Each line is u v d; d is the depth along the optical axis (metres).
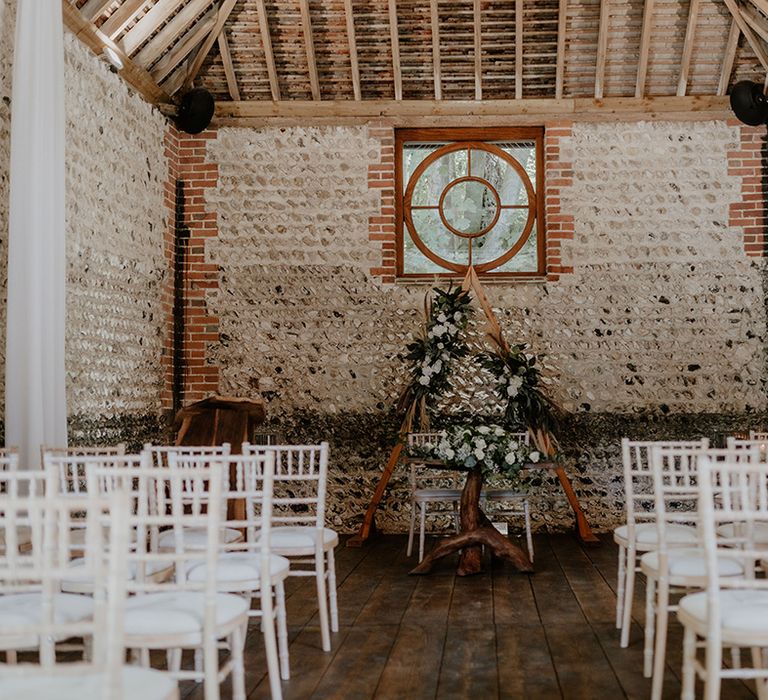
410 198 8.02
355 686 3.48
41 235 4.86
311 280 7.84
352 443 7.73
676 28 7.30
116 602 1.76
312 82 7.70
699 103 7.69
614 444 7.65
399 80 7.72
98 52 6.23
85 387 6.00
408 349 7.11
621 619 4.34
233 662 2.70
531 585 5.43
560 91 7.72
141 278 7.06
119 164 6.61
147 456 3.08
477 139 7.98
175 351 7.79
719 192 7.71
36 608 2.52
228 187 7.89
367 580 5.62
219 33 7.30
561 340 7.72
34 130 4.85
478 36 7.28
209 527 2.31
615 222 7.76
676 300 7.69
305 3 7.11
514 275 7.89
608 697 3.34
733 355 7.64
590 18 7.25
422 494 6.28
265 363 7.81
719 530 4.07
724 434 7.60
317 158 7.89
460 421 7.60
